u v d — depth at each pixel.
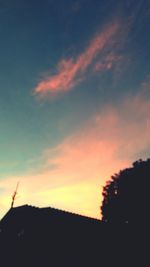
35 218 23.95
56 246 22.33
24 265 22.58
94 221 24.53
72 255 22.19
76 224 23.58
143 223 41.25
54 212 23.64
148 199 42.59
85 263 22.20
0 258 23.78
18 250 23.44
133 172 46.03
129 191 45.16
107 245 23.42
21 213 25.02
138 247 24.41
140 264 23.67
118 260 23.16
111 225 25.08
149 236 25.58
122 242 24.11
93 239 23.28
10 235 24.50
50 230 22.91
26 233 23.77
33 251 22.77
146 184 43.59
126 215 44.41
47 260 21.98
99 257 22.75
